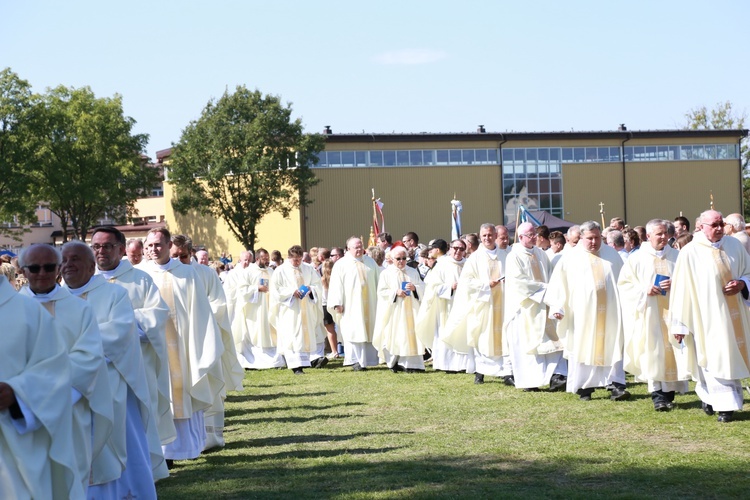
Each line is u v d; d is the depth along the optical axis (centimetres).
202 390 895
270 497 729
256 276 1808
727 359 939
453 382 1416
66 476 522
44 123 5562
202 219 5975
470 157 5681
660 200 6031
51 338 532
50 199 5878
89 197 5672
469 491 714
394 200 5544
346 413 1140
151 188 6266
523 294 1274
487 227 1442
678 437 887
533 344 1265
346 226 5481
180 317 901
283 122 5184
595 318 1151
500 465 804
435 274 1569
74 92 5881
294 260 1723
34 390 509
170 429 796
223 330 1022
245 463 868
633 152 5991
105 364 588
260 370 1781
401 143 5553
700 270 963
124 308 656
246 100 5291
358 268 1706
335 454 886
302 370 1695
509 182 5744
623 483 722
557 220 3584
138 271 784
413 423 1040
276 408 1220
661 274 1046
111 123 5772
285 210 5231
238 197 5250
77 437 559
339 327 1889
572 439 900
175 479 815
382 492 723
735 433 889
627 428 945
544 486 723
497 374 1384
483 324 1391
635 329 1070
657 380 1041
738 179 6184
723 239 968
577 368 1166
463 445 898
